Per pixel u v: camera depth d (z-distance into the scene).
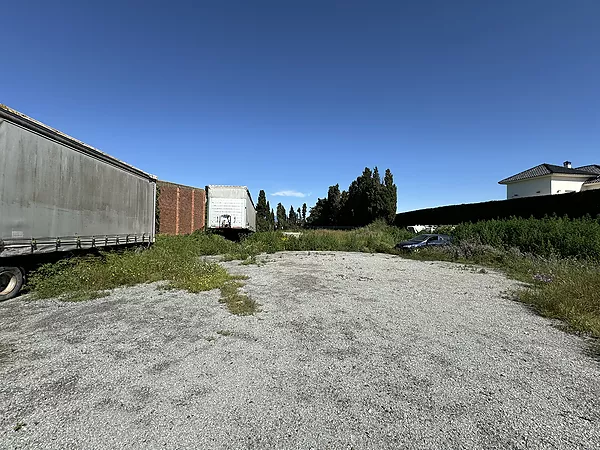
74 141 7.96
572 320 5.23
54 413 2.64
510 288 8.30
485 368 3.60
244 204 20.41
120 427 2.48
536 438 2.42
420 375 3.41
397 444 2.33
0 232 5.88
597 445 2.34
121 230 10.60
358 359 3.79
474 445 2.33
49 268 6.99
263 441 2.35
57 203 7.42
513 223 17.08
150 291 7.11
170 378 3.26
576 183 29.17
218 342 4.23
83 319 5.13
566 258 12.16
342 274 10.14
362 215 50.28
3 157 5.94
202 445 2.29
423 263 13.88
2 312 5.51
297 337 4.46
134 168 11.41
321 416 2.66
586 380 3.36
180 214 23.39
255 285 8.04
